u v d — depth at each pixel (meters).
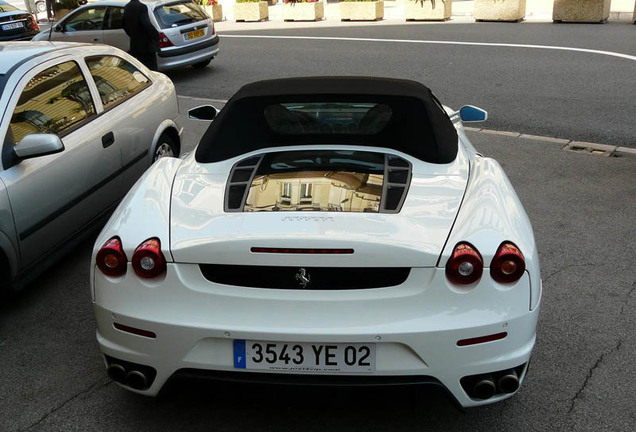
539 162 6.61
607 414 2.98
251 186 3.04
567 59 11.56
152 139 5.48
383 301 2.54
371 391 3.17
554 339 3.59
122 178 5.02
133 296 2.68
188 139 7.72
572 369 3.32
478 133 7.67
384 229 2.62
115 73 5.40
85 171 4.50
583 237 4.88
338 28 17.66
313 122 3.48
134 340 2.69
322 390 3.18
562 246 4.74
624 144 7.16
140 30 10.18
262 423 2.96
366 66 11.99
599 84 9.77
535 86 9.84
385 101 3.47
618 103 8.73
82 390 3.24
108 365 2.84
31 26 17.17
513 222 2.83
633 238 4.84
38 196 4.02
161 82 6.04
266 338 2.54
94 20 12.58
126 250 2.69
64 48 5.01
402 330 2.50
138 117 5.29
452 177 3.13
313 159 3.29
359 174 3.12
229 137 3.44
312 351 2.55
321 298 2.54
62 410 3.09
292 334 2.52
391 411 3.04
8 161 3.89
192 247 2.59
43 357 3.54
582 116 8.23
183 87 11.19
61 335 3.76
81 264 4.68
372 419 2.98
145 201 2.98
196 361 2.63
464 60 12.01
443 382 2.58
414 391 2.99
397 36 15.36
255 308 2.57
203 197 2.98
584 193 5.76
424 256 2.53
